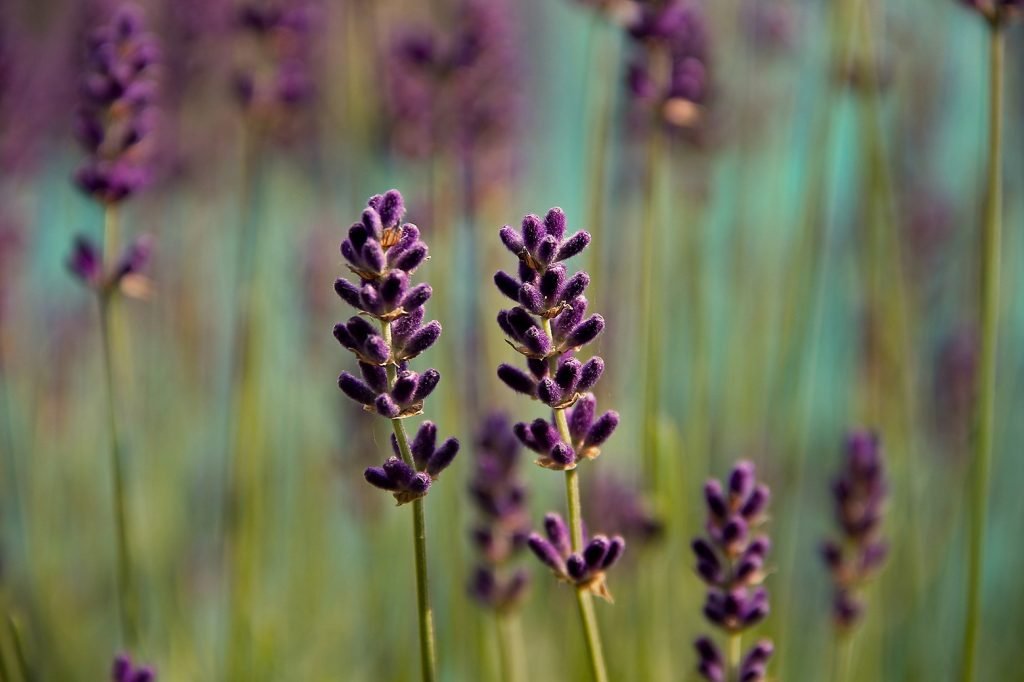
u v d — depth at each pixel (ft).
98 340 3.51
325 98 3.34
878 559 2.33
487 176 2.99
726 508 2.13
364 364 1.98
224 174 3.63
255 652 2.67
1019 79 3.07
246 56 2.75
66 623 3.05
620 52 2.84
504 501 2.29
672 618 2.64
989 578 3.07
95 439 3.36
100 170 2.34
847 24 2.59
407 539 2.90
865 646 2.80
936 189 3.17
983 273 2.30
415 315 1.98
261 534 2.93
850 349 3.10
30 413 3.16
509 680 2.30
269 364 3.21
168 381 3.37
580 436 2.02
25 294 3.43
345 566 3.19
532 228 2.00
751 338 3.07
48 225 3.51
